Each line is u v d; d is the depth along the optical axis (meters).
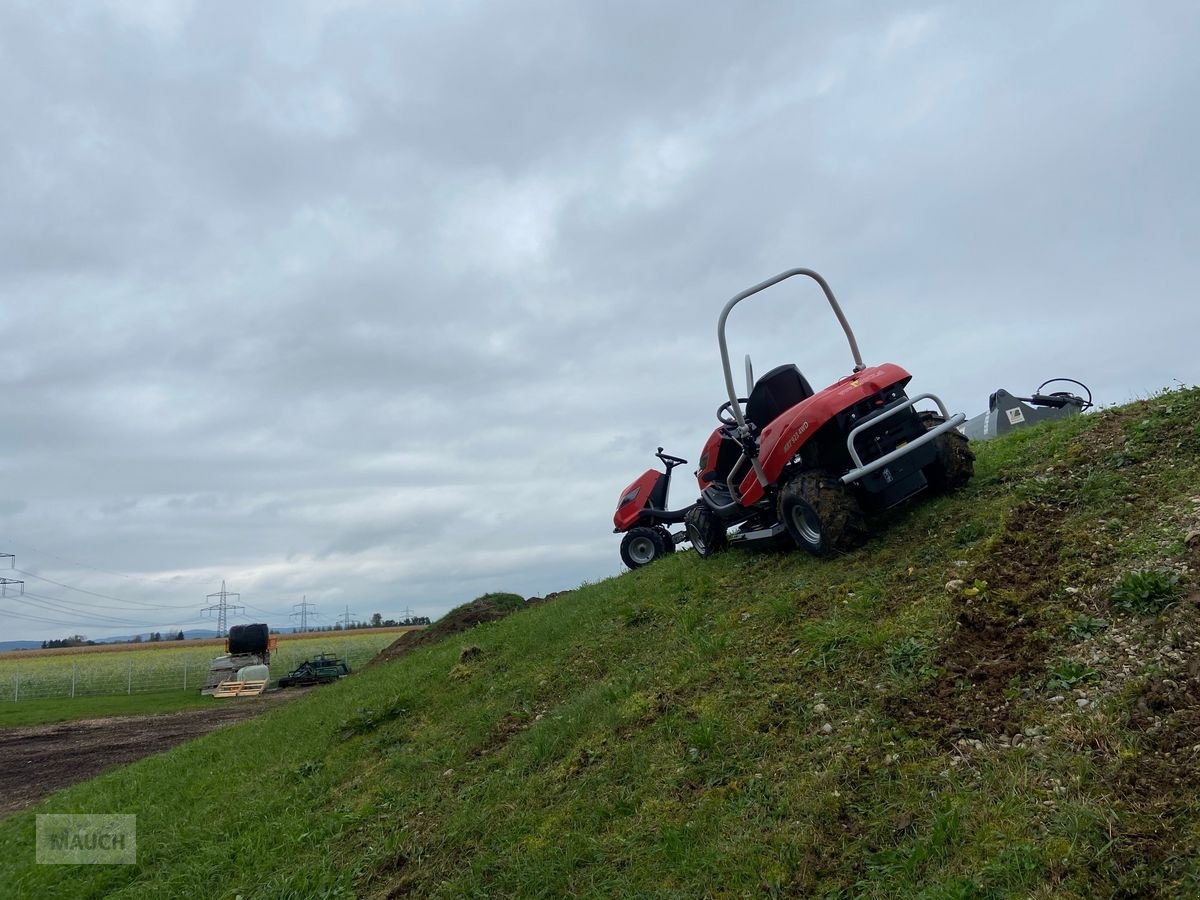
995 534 5.57
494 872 4.64
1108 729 3.44
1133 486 5.56
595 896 3.98
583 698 6.27
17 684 35.66
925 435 6.32
